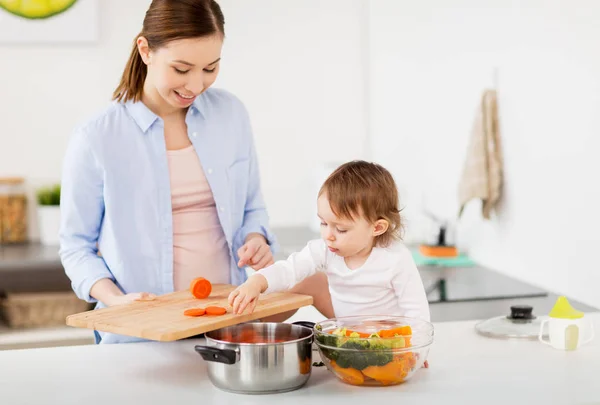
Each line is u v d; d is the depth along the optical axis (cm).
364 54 378
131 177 177
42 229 341
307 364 137
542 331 163
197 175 184
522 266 249
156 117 179
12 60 345
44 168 352
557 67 224
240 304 143
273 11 369
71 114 351
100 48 351
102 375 144
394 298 162
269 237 194
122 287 180
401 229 167
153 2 164
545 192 233
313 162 378
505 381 138
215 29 161
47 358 155
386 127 356
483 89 266
